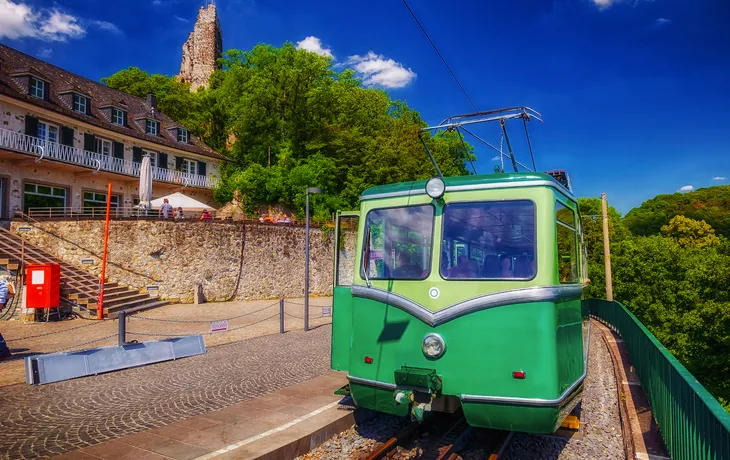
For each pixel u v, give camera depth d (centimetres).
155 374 948
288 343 1332
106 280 2217
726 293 3025
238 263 2580
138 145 3384
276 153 4162
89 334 1484
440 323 518
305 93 4253
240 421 638
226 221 2536
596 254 3728
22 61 3025
